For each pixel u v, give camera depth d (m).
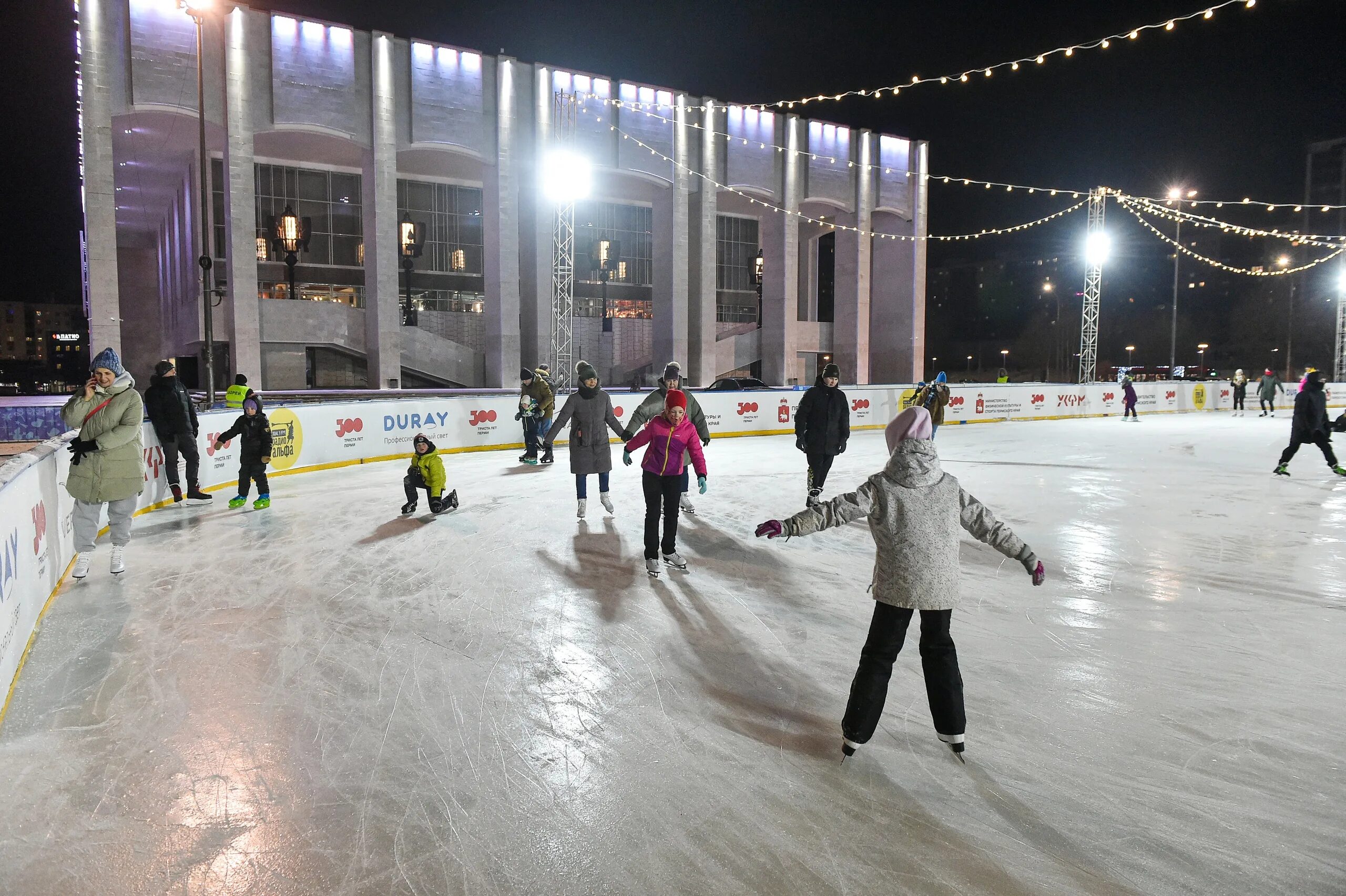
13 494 4.28
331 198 39.16
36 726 3.51
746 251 50.91
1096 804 2.87
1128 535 7.40
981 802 2.88
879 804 2.87
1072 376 76.75
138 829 2.72
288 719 3.57
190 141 30.91
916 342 43.81
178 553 6.71
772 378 40.66
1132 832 2.69
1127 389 23.64
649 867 2.49
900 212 43.12
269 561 6.43
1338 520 8.12
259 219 37.53
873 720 3.12
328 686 3.94
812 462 8.53
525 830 2.71
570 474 11.56
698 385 38.62
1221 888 2.39
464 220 42.59
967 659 4.29
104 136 26.20
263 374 32.06
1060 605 5.25
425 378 35.44
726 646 4.51
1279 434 18.50
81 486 5.63
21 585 4.34
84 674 4.08
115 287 26.50
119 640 4.58
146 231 49.34
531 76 34.09
